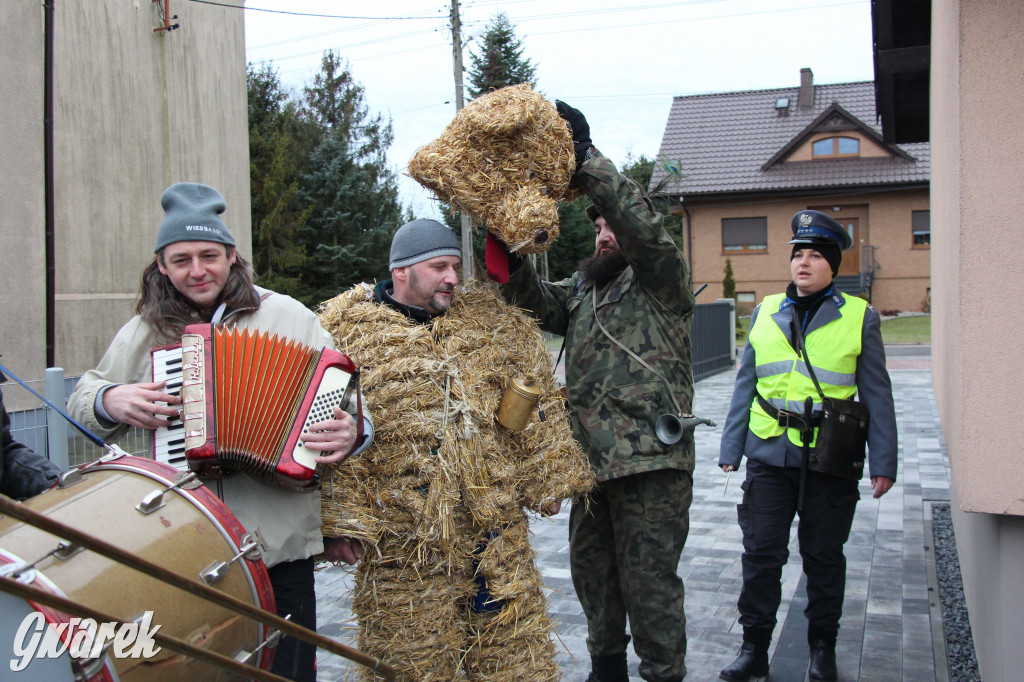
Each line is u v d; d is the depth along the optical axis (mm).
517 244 2436
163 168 11391
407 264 2492
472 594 2453
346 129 35750
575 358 3039
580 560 3139
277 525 2158
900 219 29312
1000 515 2580
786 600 4164
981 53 2504
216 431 1953
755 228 30500
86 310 10000
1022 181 2459
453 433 2363
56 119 9586
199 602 1686
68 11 9781
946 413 3910
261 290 2361
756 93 33688
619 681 3150
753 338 3598
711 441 8531
